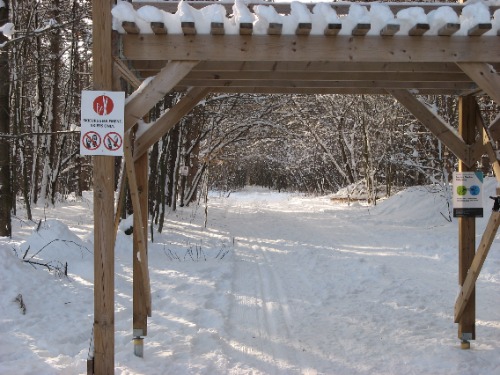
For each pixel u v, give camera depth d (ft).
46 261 27.07
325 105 95.09
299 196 134.72
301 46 13.03
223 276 30.14
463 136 17.70
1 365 14.76
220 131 70.54
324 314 22.48
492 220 15.47
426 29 12.62
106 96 12.98
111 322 13.16
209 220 63.67
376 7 13.14
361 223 58.39
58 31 52.26
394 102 68.54
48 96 66.80
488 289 26.48
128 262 32.37
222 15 12.85
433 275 30.35
